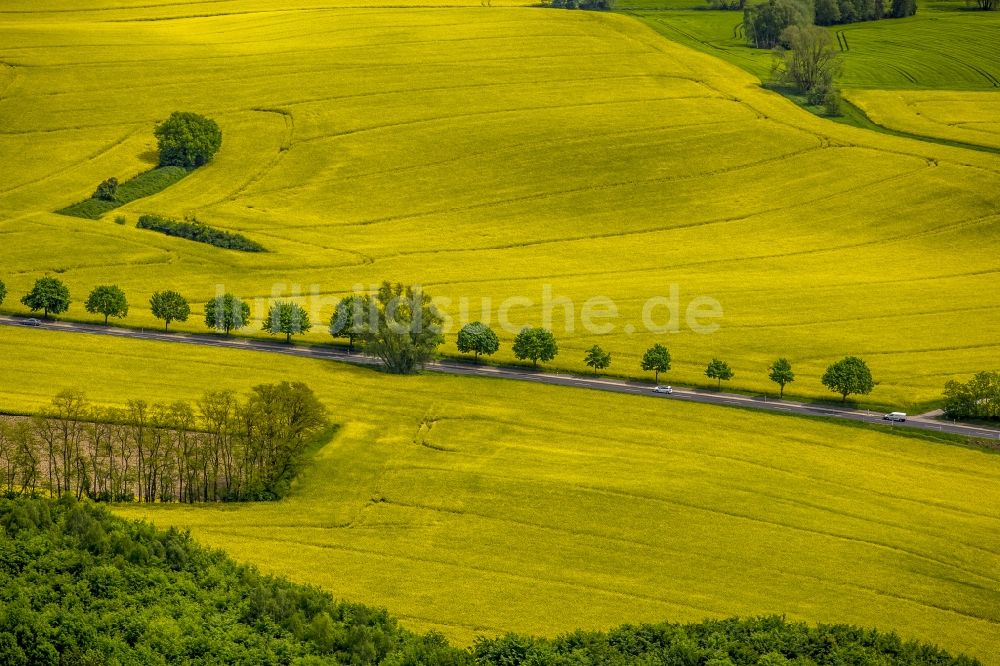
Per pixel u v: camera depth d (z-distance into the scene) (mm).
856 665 162375
